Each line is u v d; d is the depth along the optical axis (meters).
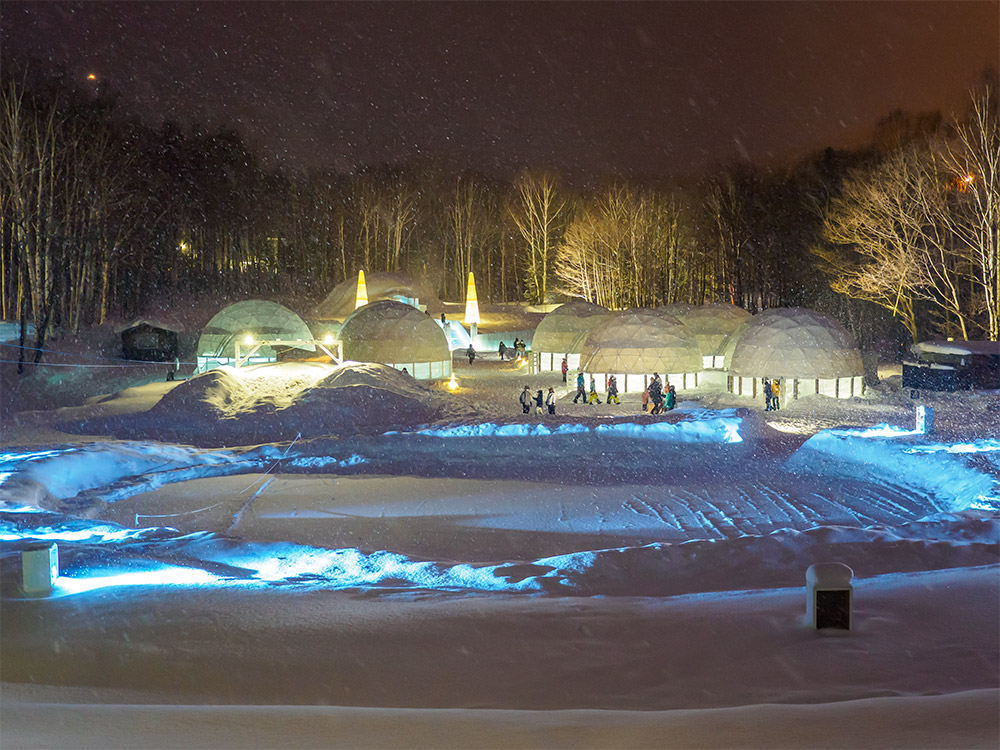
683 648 7.11
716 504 19.12
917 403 36.00
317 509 18.80
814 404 35.84
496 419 28.36
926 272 48.12
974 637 7.11
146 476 22.53
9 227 49.78
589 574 10.96
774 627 7.60
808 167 65.44
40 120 48.81
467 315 61.28
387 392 33.38
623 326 41.31
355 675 6.68
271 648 7.46
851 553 11.59
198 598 9.66
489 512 18.38
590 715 5.09
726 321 48.03
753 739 4.37
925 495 20.11
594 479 21.98
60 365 45.59
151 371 47.12
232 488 21.09
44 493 19.36
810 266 62.72
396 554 12.66
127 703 6.02
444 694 6.19
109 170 54.81
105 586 10.60
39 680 6.66
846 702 5.10
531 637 7.64
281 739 4.57
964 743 4.10
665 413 30.08
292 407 31.33
